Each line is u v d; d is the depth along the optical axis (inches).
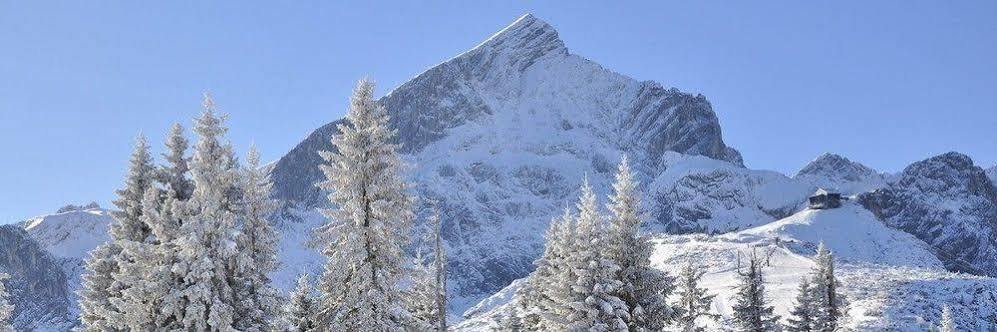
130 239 1205.7
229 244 1014.4
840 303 2420.0
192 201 1024.2
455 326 4028.1
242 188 1082.7
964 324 2925.7
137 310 1033.5
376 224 1024.2
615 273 1176.2
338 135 1053.8
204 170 1047.6
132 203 1197.7
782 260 5605.3
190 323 1005.8
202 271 1008.2
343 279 1038.4
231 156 1071.6
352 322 1034.1
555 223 1545.3
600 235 1181.1
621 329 1116.5
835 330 2266.2
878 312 3102.9
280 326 1096.2
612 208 1193.4
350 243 1015.6
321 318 1067.9
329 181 1045.2
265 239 1110.4
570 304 1147.9
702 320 3083.2
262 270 1095.0
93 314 1232.2
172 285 1026.1
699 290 1968.5
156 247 1047.0
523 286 1813.5
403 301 1092.5
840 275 4478.3
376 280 1035.9
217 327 1004.6
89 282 1236.5
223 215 1032.2
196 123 1052.5
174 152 1150.3
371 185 1031.0
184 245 1000.2
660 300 1162.6
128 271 1067.9
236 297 1047.0
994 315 3016.7
